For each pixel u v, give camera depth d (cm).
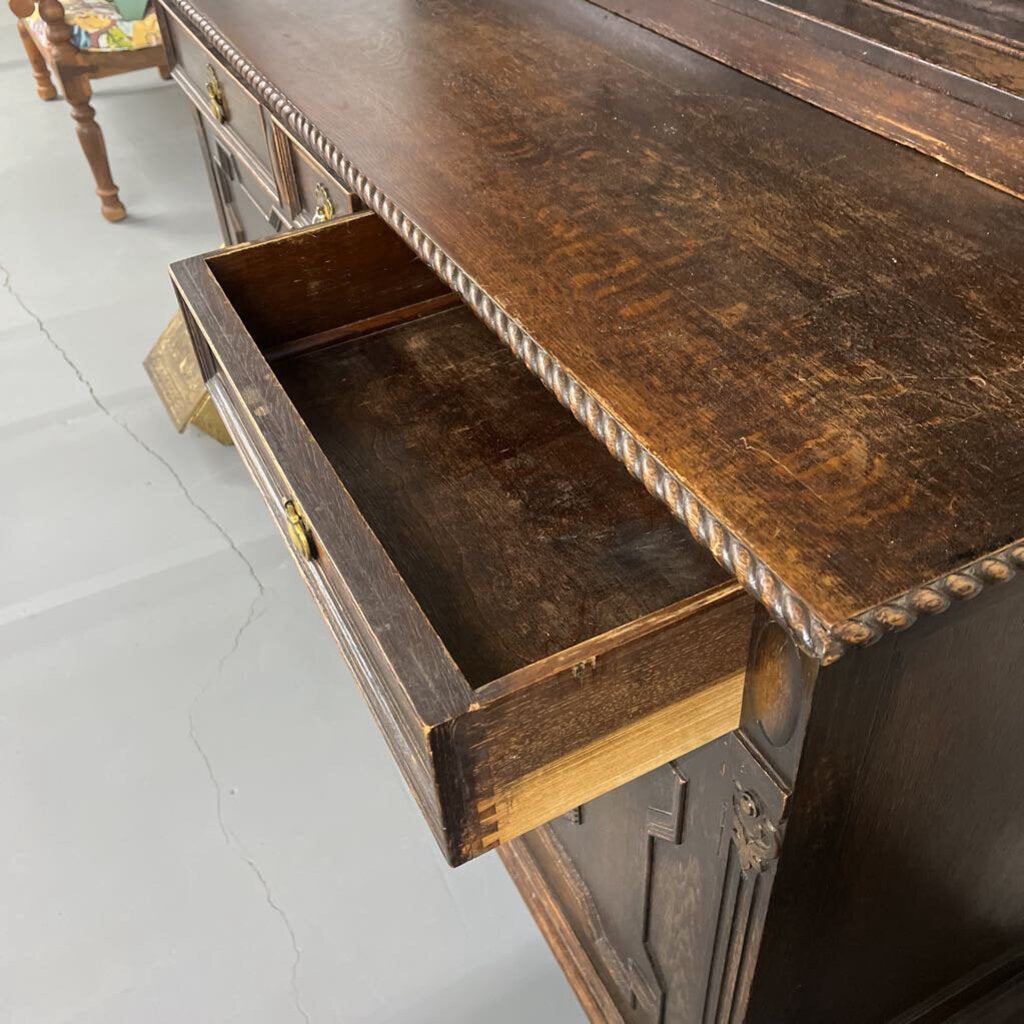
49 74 261
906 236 63
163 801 111
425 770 51
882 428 49
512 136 77
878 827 59
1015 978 88
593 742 52
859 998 77
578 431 79
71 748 116
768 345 55
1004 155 66
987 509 44
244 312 85
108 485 151
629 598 65
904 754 54
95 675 124
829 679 46
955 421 49
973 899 74
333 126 80
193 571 137
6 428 162
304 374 87
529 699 47
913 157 72
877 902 66
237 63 96
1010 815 68
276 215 122
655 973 81
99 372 172
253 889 103
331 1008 94
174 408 154
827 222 65
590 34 94
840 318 56
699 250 63
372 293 89
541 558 69
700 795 62
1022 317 56
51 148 244
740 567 43
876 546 43
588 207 68
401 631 50
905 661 48
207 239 208
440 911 102
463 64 90
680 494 46
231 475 152
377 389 84
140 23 193
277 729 118
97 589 135
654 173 71
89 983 96
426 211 68
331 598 65
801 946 65
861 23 74
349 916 101
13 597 134
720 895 64
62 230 212
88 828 108
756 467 47
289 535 71
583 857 87
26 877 104
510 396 83
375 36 97
